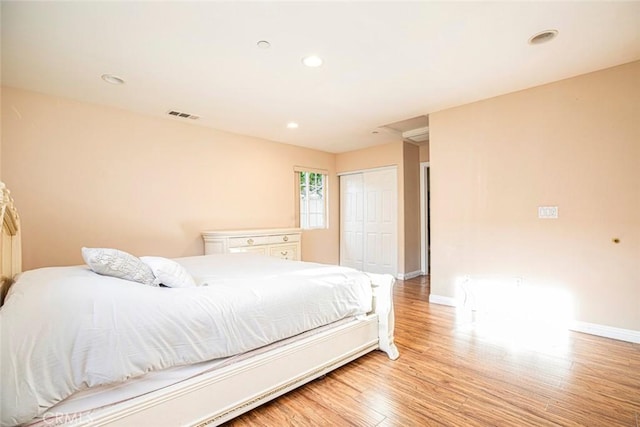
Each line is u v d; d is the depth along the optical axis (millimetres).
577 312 2762
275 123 3963
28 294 1241
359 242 5809
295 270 2398
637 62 2453
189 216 3881
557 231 2850
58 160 2951
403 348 2480
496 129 3189
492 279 3238
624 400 1753
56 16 1768
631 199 2502
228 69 2475
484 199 3291
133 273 1698
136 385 1286
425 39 2092
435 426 1546
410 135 4664
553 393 1827
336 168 6086
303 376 1849
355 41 2104
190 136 3918
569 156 2775
